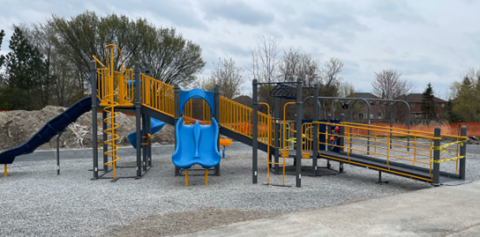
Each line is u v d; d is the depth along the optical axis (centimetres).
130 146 1549
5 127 1555
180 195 579
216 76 2828
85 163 1046
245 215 442
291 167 922
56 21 2675
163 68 3080
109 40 2811
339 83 3133
